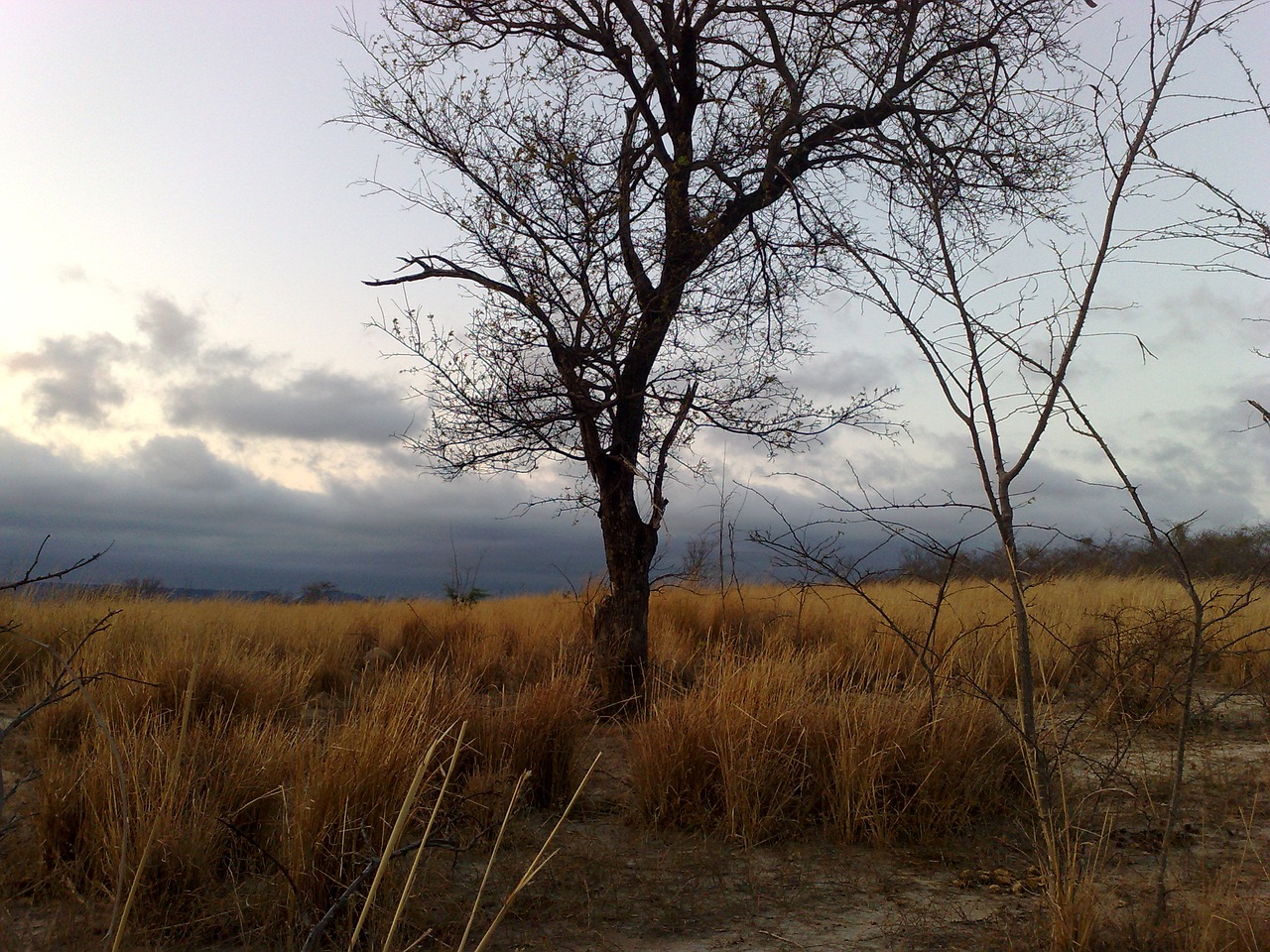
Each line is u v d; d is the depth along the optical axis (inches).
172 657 258.8
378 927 128.1
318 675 336.8
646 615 313.9
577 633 371.6
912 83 264.5
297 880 131.8
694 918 143.8
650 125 322.7
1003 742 204.8
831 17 285.7
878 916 145.3
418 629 438.6
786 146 318.0
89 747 173.3
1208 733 238.7
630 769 209.0
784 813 190.2
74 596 391.2
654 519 312.3
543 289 291.9
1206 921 123.0
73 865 143.9
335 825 139.0
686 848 176.7
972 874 162.7
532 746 205.3
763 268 326.6
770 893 154.9
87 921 126.3
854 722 195.8
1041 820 136.9
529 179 302.2
